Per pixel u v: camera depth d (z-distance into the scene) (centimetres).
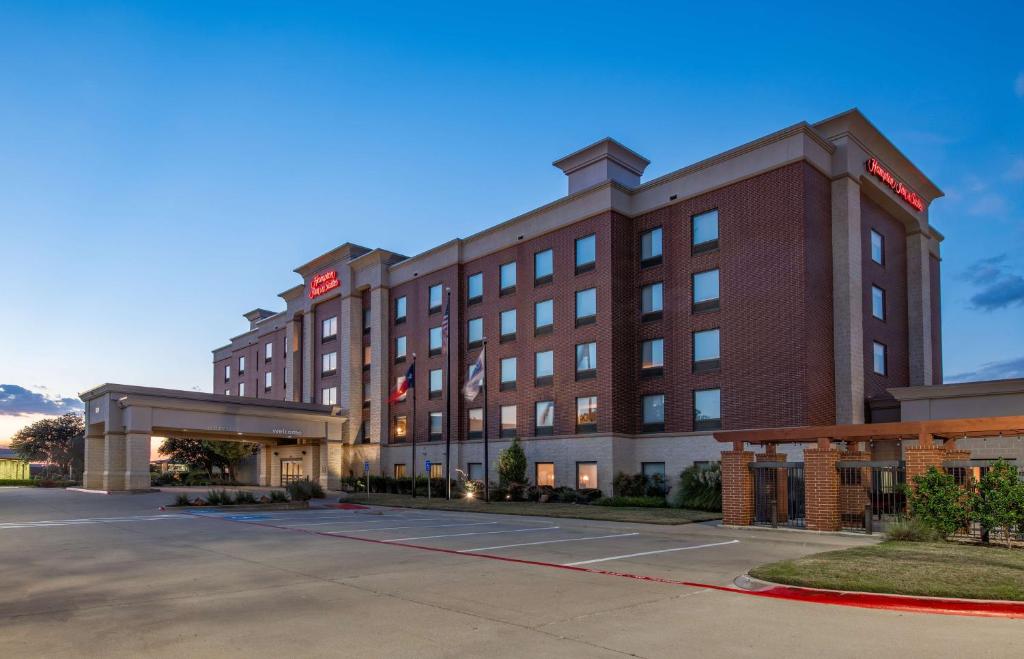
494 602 1119
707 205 3656
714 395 3538
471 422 4762
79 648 845
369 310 5812
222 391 8544
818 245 3338
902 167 3894
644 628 941
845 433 2102
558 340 4181
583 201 4109
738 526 2305
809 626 951
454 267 4994
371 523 2705
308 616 1017
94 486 5031
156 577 1382
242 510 3388
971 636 894
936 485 1827
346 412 5703
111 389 4628
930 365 3981
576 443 3981
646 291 3909
